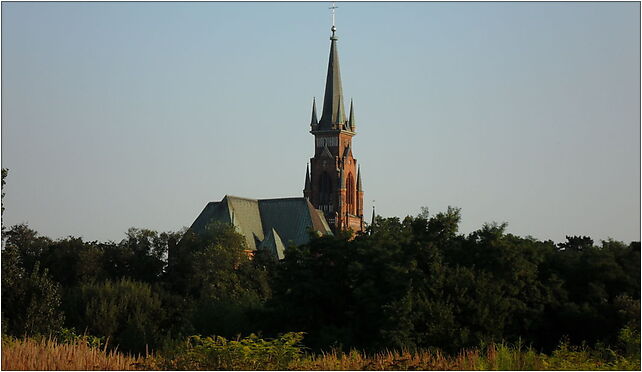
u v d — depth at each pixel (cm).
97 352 13612
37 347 13138
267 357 13825
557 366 13725
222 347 13800
